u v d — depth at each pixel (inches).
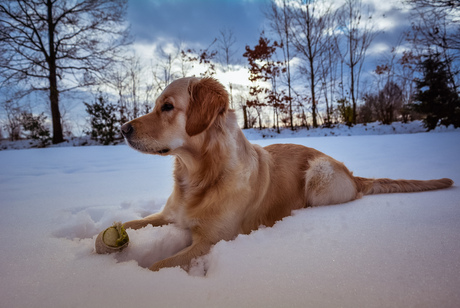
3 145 711.1
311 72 853.8
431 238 62.3
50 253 63.5
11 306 44.1
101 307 43.7
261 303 43.3
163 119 88.0
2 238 72.0
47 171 201.8
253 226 90.0
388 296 43.1
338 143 360.8
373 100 1027.9
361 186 116.7
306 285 47.4
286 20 823.1
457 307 39.9
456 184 119.0
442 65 613.9
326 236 67.4
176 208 88.3
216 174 82.7
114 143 703.1
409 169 160.6
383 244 60.8
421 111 640.4
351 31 829.8
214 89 87.0
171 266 65.2
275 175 101.6
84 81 730.2
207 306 43.3
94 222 91.8
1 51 658.8
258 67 855.1
